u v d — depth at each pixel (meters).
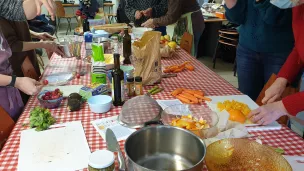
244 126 1.19
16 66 1.90
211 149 0.96
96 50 1.81
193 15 3.26
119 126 1.20
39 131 1.15
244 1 1.96
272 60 1.96
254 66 2.10
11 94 1.49
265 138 1.12
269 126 1.19
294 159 0.96
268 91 1.46
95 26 2.90
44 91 1.45
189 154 0.93
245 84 2.19
